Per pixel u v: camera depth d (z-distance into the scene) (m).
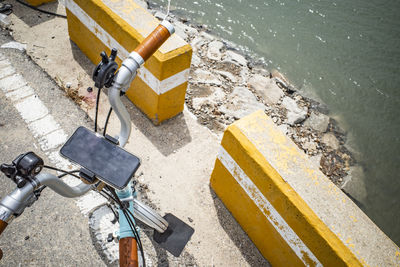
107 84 1.43
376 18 8.01
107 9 3.70
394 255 2.18
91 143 1.56
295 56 6.59
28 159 1.29
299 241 2.49
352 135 5.36
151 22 3.66
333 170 4.74
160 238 3.19
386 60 6.93
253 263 3.16
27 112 3.95
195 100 4.79
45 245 2.99
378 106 5.96
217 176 3.32
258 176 2.62
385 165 5.02
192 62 5.49
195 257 3.12
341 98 5.95
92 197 3.33
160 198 3.48
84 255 2.98
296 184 2.45
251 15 7.34
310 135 5.07
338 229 2.25
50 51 4.71
